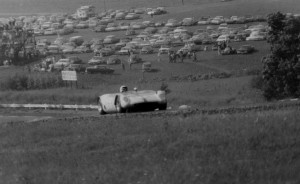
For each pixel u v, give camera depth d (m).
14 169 30.80
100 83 154.88
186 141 30.48
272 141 28.66
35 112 108.94
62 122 49.56
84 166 28.88
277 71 108.38
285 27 112.06
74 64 181.25
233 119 35.94
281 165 24.53
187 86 131.00
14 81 154.62
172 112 46.28
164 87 124.75
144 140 32.72
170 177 24.00
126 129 38.28
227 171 24.12
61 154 33.00
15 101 133.75
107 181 25.03
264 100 106.38
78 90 138.00
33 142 40.84
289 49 109.44
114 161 28.88
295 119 33.50
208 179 23.22
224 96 112.44
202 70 161.62
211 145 29.30
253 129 31.36
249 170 24.06
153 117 43.41
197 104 107.19
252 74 142.88
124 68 175.88
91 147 34.03
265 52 181.00
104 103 54.56
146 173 25.28
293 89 106.44
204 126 34.47
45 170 29.19
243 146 28.19
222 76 145.12
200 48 197.88
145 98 50.72
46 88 151.00
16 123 55.75
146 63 168.25
